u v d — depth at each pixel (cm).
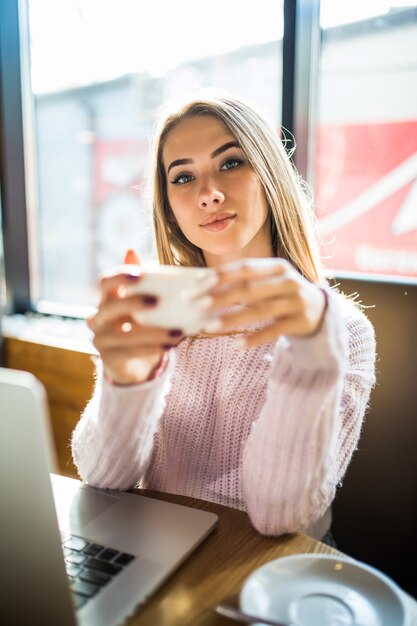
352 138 216
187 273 50
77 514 75
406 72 201
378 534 124
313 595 58
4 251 238
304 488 70
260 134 99
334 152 220
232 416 96
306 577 61
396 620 54
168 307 49
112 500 79
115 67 245
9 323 228
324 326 57
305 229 105
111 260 298
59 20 229
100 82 262
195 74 235
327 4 160
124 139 280
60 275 271
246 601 56
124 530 70
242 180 95
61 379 200
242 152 96
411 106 205
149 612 56
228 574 63
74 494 81
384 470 122
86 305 244
